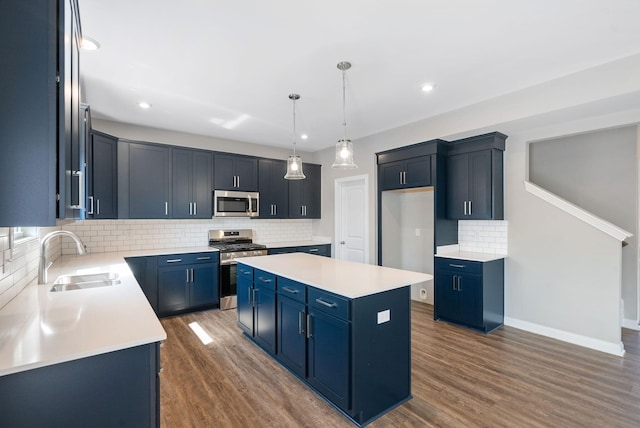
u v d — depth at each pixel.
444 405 2.21
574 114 2.99
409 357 2.31
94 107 3.56
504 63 2.58
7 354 1.10
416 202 4.85
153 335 1.28
